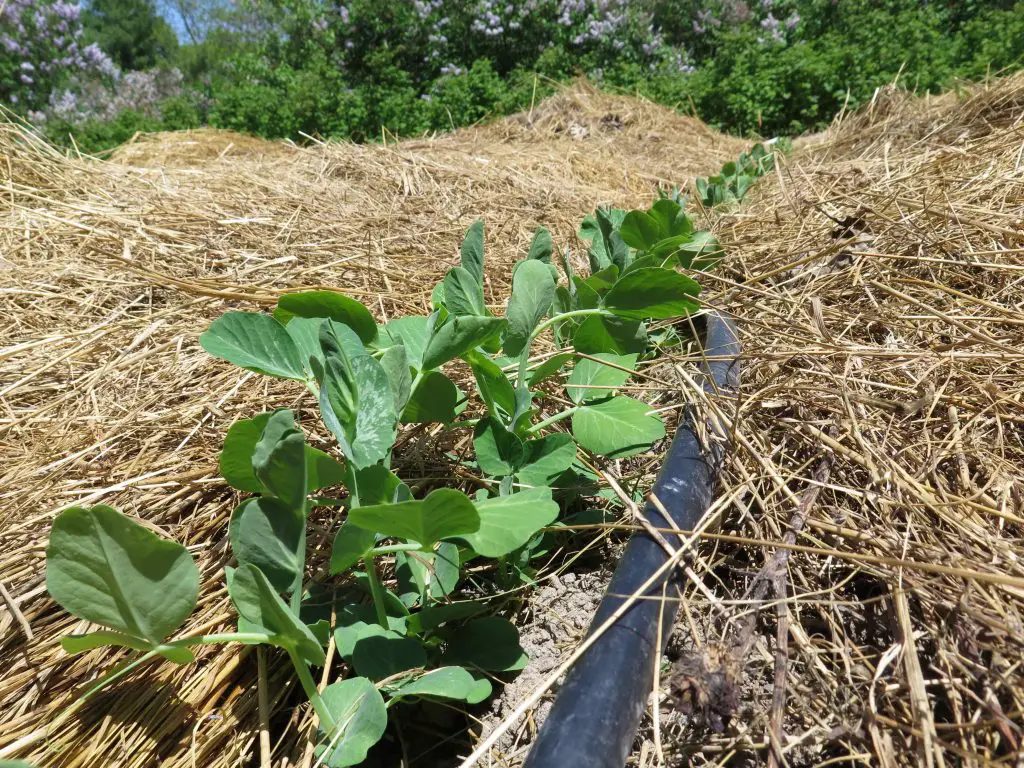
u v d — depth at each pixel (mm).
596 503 1192
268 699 876
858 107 4676
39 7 9227
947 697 735
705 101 6914
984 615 739
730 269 1846
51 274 1904
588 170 3945
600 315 1151
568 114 5512
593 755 667
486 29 9891
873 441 1053
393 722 908
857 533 891
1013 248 1428
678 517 952
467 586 1075
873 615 842
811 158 3412
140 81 11836
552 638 979
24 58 9133
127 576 668
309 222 2457
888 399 1143
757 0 11867
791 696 788
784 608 823
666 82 7664
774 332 1389
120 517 640
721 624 872
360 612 920
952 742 690
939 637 760
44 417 1362
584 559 1116
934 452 1012
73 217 2250
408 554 965
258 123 7680
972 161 1960
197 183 2801
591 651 772
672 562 862
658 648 792
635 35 10234
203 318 1713
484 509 842
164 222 2297
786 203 2197
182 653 717
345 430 831
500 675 944
